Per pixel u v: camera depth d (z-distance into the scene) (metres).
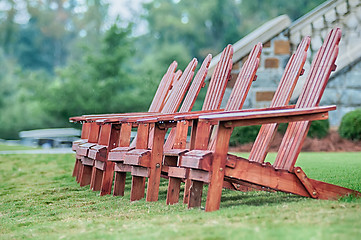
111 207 8.05
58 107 40.72
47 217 7.89
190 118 7.09
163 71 42.66
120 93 40.97
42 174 13.77
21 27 81.75
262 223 5.26
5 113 53.31
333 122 19.36
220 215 5.96
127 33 42.78
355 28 18.17
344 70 18.91
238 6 64.50
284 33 17.64
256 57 8.59
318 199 6.95
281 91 8.23
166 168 8.41
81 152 10.56
